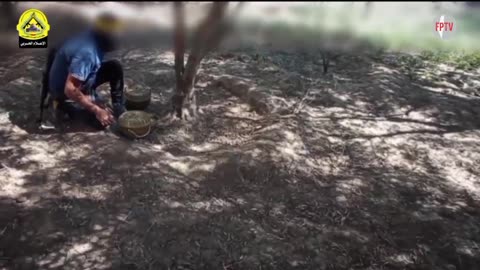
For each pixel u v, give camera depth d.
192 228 3.00
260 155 3.68
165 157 3.64
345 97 5.07
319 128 4.28
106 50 3.74
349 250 2.93
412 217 3.24
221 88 5.16
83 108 3.89
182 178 3.45
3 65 5.09
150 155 3.61
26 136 3.77
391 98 5.14
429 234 3.11
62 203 3.09
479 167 3.93
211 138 4.07
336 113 4.66
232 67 5.75
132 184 3.31
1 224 2.87
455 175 3.80
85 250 2.77
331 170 3.73
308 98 4.93
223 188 3.40
